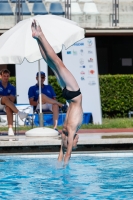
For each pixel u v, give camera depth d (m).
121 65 39.12
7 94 21.78
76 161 16.14
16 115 21.94
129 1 36.88
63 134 13.09
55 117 21.25
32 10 35.56
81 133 22.11
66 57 27.56
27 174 14.03
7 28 34.34
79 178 13.40
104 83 33.38
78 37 18.34
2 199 11.09
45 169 14.73
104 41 38.50
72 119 12.84
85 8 35.97
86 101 27.80
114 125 26.47
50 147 17.28
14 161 16.19
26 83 27.47
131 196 11.25
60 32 18.20
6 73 21.72
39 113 20.75
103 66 39.22
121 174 13.94
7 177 13.64
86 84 27.78
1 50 18.23
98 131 23.78
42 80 22.38
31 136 19.36
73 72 27.62
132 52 38.91
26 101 27.48
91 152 17.38
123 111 33.62
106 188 12.14
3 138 18.88
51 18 18.73
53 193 11.62
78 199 10.98
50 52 12.76
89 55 27.62
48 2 36.88
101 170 14.52
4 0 36.31
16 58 18.08
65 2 35.38
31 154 17.14
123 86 33.50
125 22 35.91
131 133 21.11
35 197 11.23
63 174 14.01
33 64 27.41
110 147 17.45
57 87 32.56
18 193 11.66
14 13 35.34
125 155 17.23
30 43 18.25
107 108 33.38
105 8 36.88
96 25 35.69
